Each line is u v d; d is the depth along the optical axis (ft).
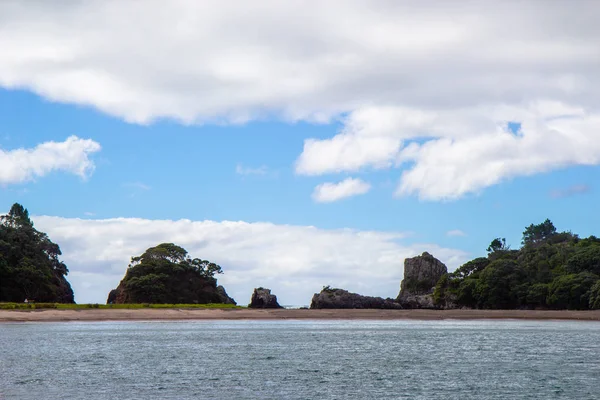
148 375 144.15
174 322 375.25
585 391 125.80
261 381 136.46
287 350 204.13
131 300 470.80
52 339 237.25
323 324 367.45
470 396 120.37
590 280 447.01
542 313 432.25
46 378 137.69
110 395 118.11
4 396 115.75
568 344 228.22
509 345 224.74
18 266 433.07
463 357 185.57
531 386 131.54
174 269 488.85
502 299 486.79
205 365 163.53
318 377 143.02
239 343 228.84
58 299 467.52
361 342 237.04
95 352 192.24
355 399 116.88
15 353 186.91
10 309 366.02
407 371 153.89
